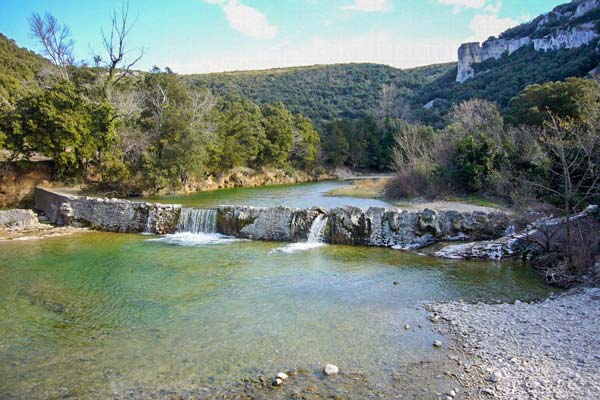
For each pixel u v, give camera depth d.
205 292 17.09
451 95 103.81
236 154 61.25
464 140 39.66
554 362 10.90
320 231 26.41
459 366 11.03
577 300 15.05
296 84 148.25
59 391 10.08
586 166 24.39
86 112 41.84
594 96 35.94
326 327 13.61
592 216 20.80
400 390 9.95
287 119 78.75
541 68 72.06
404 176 42.91
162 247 25.23
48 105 39.31
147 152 47.34
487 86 83.88
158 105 53.56
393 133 80.62
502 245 21.80
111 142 43.91
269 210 27.55
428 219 24.44
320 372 10.82
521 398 9.48
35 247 25.34
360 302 15.84
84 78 53.62
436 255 22.61
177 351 12.04
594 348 11.43
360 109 126.31
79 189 41.41
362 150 83.06
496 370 10.72
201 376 10.67
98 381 10.49
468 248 22.36
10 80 57.06
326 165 81.06
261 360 11.48
